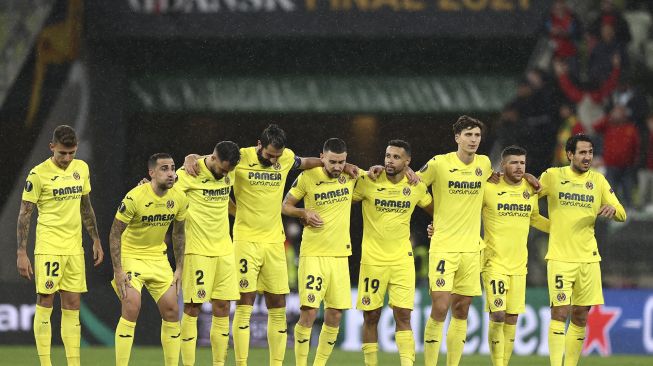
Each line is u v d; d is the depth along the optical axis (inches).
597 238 2246.6
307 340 1430.9
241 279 1428.4
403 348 1429.6
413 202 1429.6
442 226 1437.0
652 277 2241.6
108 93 2464.3
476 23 2399.1
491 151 2603.3
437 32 2389.3
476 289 1448.1
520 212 1489.9
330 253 1425.9
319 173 1421.0
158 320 2048.5
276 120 2682.1
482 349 2010.3
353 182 1432.1
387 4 2390.5
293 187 1433.3
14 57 2353.6
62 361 1787.6
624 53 2406.5
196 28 2394.2
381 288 1433.3
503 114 2409.0
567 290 1473.9
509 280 1502.2
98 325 2054.6
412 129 2684.5
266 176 1416.1
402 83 2571.4
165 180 1325.0
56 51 2364.7
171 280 1387.8
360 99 2554.1
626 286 2233.0
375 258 1430.9
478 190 1437.0
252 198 1419.8
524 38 2440.9
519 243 1501.0
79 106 2377.0
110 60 2475.4
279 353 1451.8
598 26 2409.0
